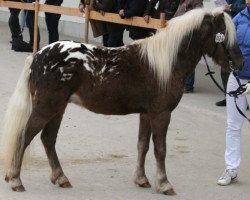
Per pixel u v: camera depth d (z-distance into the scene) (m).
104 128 7.71
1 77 10.70
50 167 5.55
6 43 15.28
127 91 5.09
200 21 5.17
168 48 5.10
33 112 5.07
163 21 8.80
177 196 5.30
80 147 6.75
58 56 4.99
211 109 8.91
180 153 6.77
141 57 5.12
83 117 8.23
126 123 8.02
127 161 6.29
